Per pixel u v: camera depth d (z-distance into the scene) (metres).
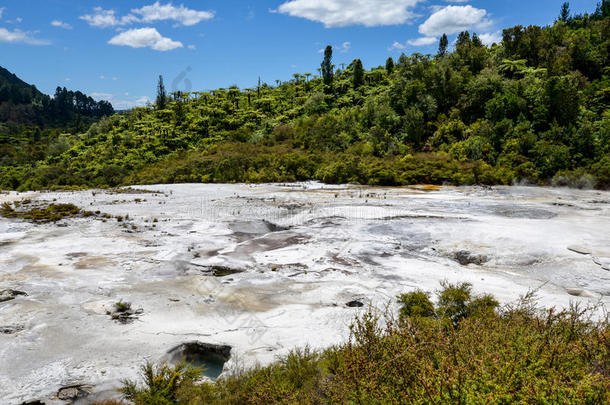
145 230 15.51
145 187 32.34
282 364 5.48
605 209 18.70
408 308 7.46
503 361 3.40
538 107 37.72
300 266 11.15
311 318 7.62
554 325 4.80
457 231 14.45
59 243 13.35
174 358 6.19
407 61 55.69
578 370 3.37
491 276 10.43
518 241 12.91
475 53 55.56
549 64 48.47
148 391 4.88
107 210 20.11
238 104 81.62
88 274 10.21
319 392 4.24
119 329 7.10
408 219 16.83
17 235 14.56
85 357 6.04
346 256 12.05
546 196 23.75
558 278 10.14
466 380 3.02
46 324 7.12
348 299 8.68
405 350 3.72
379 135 43.25
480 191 26.55
